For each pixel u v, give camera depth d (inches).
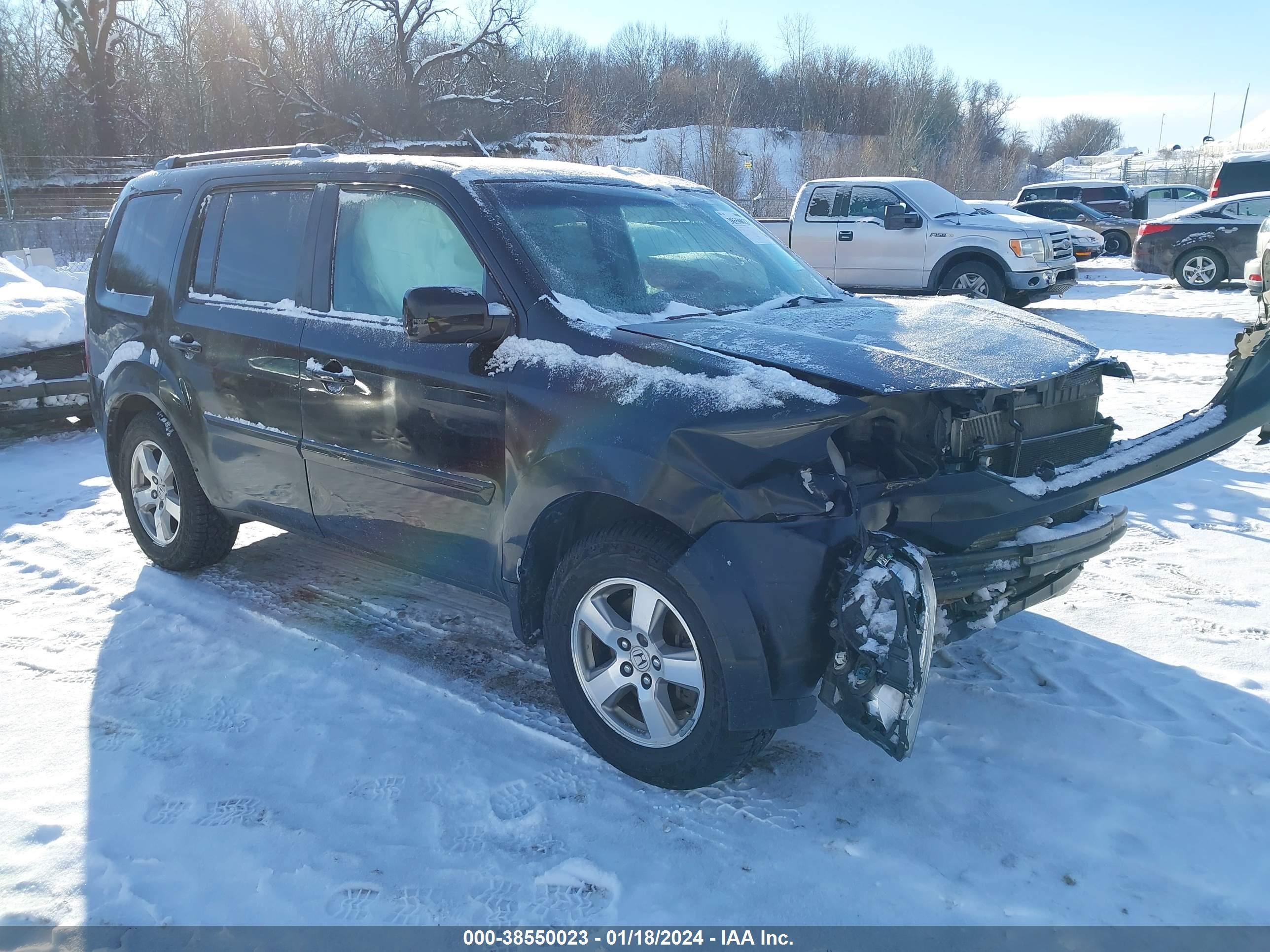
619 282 138.3
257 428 161.3
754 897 102.6
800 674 109.4
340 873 106.7
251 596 180.7
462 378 130.6
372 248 147.5
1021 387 113.7
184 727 136.3
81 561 200.2
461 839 112.2
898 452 115.3
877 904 101.4
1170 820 114.1
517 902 102.5
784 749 130.0
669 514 111.0
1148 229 661.9
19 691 146.4
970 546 115.7
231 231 170.2
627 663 120.6
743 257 161.0
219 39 1704.0
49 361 309.0
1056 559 121.6
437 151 1690.5
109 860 108.8
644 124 2258.9
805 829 113.2
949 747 129.0
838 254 563.8
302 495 158.7
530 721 137.2
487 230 134.0
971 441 118.1
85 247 966.4
